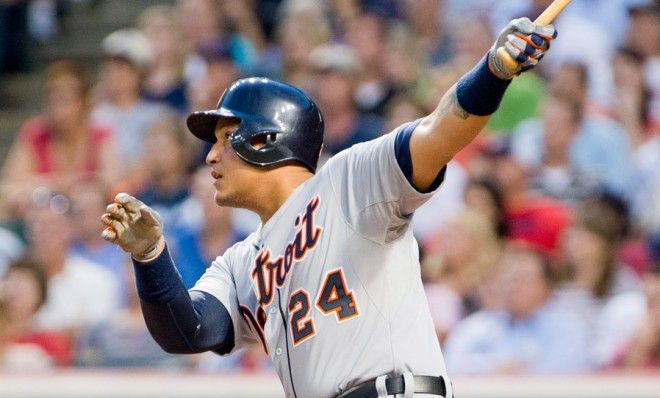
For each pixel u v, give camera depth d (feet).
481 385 74.95
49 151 110.11
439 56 113.39
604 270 82.12
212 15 116.26
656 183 95.96
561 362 79.61
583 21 110.93
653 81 104.12
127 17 136.98
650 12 105.60
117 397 78.28
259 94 43.16
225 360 84.07
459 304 84.94
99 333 87.40
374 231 40.11
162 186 100.63
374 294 40.52
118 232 41.68
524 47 36.29
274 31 122.01
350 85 101.65
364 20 109.60
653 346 78.69
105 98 114.52
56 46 136.77
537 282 80.94
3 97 133.90
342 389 40.47
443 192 96.02
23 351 86.94
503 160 91.66
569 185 94.48
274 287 42.37
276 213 42.80
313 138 43.47
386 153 38.99
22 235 101.09
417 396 40.27
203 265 92.58
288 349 41.68
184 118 111.75
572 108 96.78
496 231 90.07
